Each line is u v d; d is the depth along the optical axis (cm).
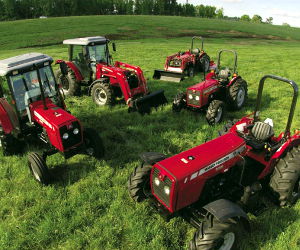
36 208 474
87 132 614
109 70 948
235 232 354
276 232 414
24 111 605
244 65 1814
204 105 841
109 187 529
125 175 559
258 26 7062
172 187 377
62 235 426
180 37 4288
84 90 1133
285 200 454
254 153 500
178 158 414
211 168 407
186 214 413
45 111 589
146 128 775
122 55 2156
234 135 473
